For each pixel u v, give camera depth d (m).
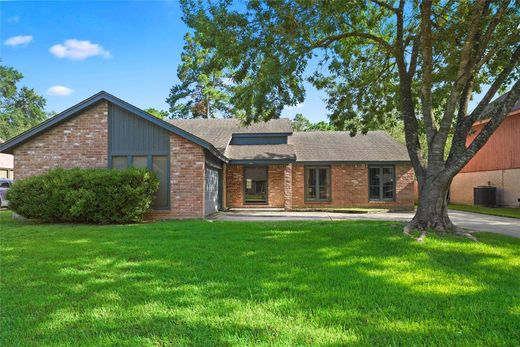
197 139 11.69
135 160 11.97
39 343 2.79
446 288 4.16
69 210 10.36
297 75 8.87
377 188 17.30
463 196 21.36
